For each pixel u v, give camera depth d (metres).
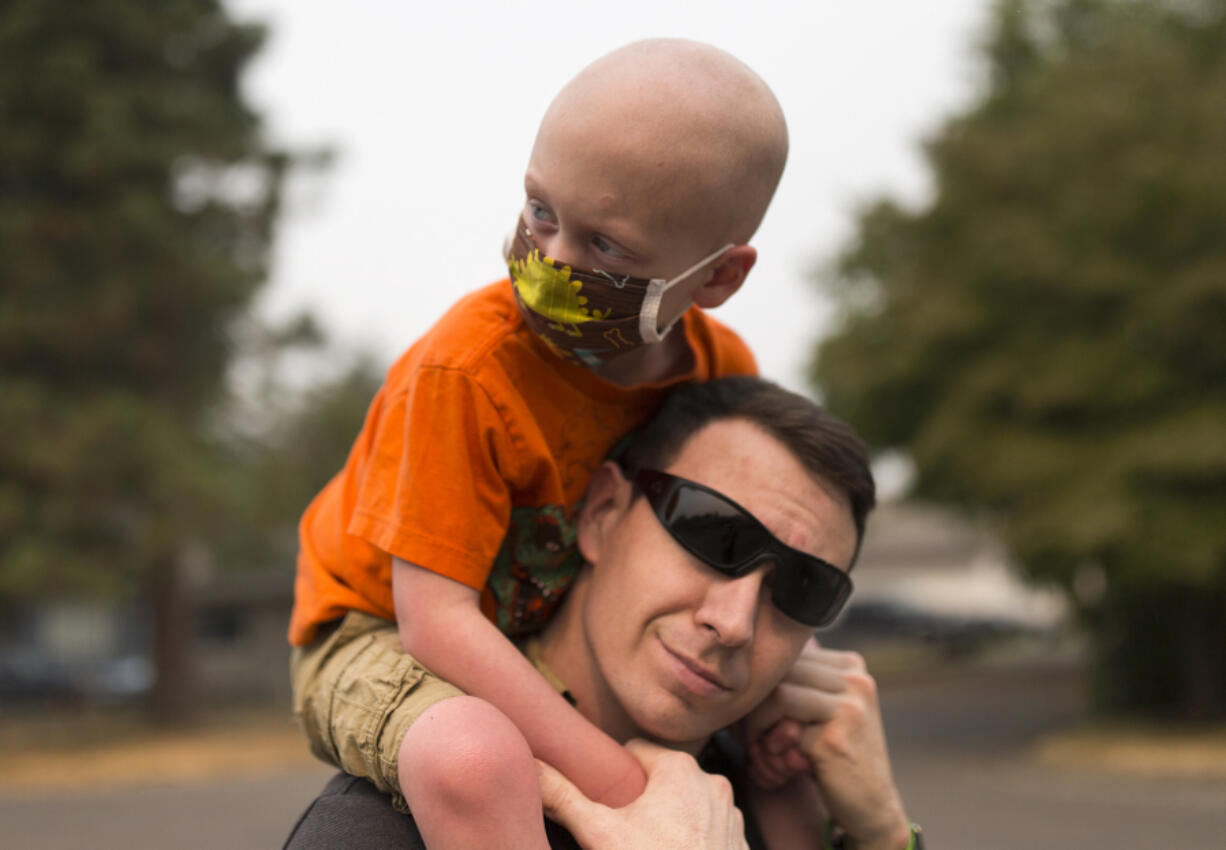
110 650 28.19
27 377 15.28
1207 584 12.11
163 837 9.54
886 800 1.41
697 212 1.07
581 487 1.28
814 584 1.21
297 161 16.52
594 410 1.26
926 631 31.92
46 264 14.98
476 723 1.05
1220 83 12.63
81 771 14.27
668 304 1.12
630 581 1.20
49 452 14.45
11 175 15.21
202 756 14.97
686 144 1.05
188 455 15.60
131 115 15.33
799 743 1.40
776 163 1.11
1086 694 19.61
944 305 12.71
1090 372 12.05
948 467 12.92
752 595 1.17
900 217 13.79
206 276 15.42
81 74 14.81
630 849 1.08
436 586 1.15
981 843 8.02
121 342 15.62
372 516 1.20
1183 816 8.97
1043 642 32.94
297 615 1.33
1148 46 13.32
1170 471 11.47
